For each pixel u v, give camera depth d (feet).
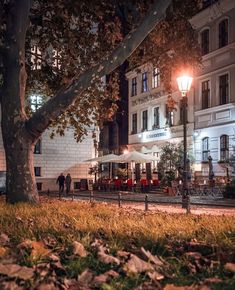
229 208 61.46
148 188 114.32
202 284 12.87
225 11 108.37
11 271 13.28
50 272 13.94
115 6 51.83
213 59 114.21
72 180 137.28
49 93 63.67
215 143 112.78
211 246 18.51
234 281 13.30
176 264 15.66
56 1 51.80
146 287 12.45
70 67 57.36
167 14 50.47
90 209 39.24
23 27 46.44
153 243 19.03
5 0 48.65
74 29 55.77
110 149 173.47
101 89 63.21
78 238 19.84
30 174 46.24
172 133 132.67
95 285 12.66
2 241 19.88
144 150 148.87
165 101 137.59
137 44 42.04
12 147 45.83
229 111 108.17
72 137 137.59
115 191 123.24
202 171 113.60
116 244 18.74
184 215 36.58
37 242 18.13
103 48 55.67
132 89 162.09
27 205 40.70
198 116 120.16
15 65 46.19
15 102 46.03
